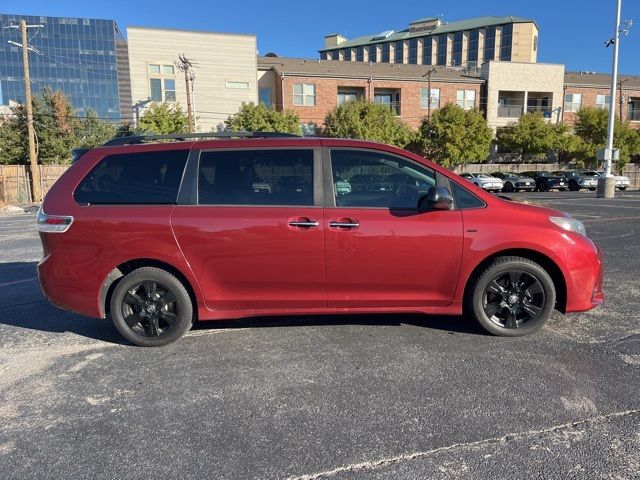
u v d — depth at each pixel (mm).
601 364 3670
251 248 3969
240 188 4062
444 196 3854
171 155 4145
